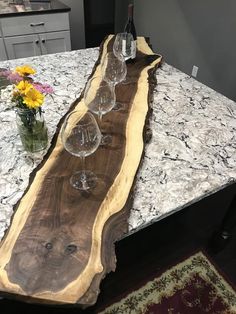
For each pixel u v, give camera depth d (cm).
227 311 133
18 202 75
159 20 303
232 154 97
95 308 130
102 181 82
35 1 270
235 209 131
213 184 85
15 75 100
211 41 246
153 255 153
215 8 230
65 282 59
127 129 103
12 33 250
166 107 122
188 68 284
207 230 165
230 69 237
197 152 97
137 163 89
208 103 126
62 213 73
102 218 72
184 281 143
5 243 66
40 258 63
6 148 95
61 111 115
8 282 59
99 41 351
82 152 79
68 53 169
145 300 135
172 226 167
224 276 145
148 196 80
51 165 86
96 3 322
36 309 122
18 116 84
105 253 65
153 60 157
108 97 105
